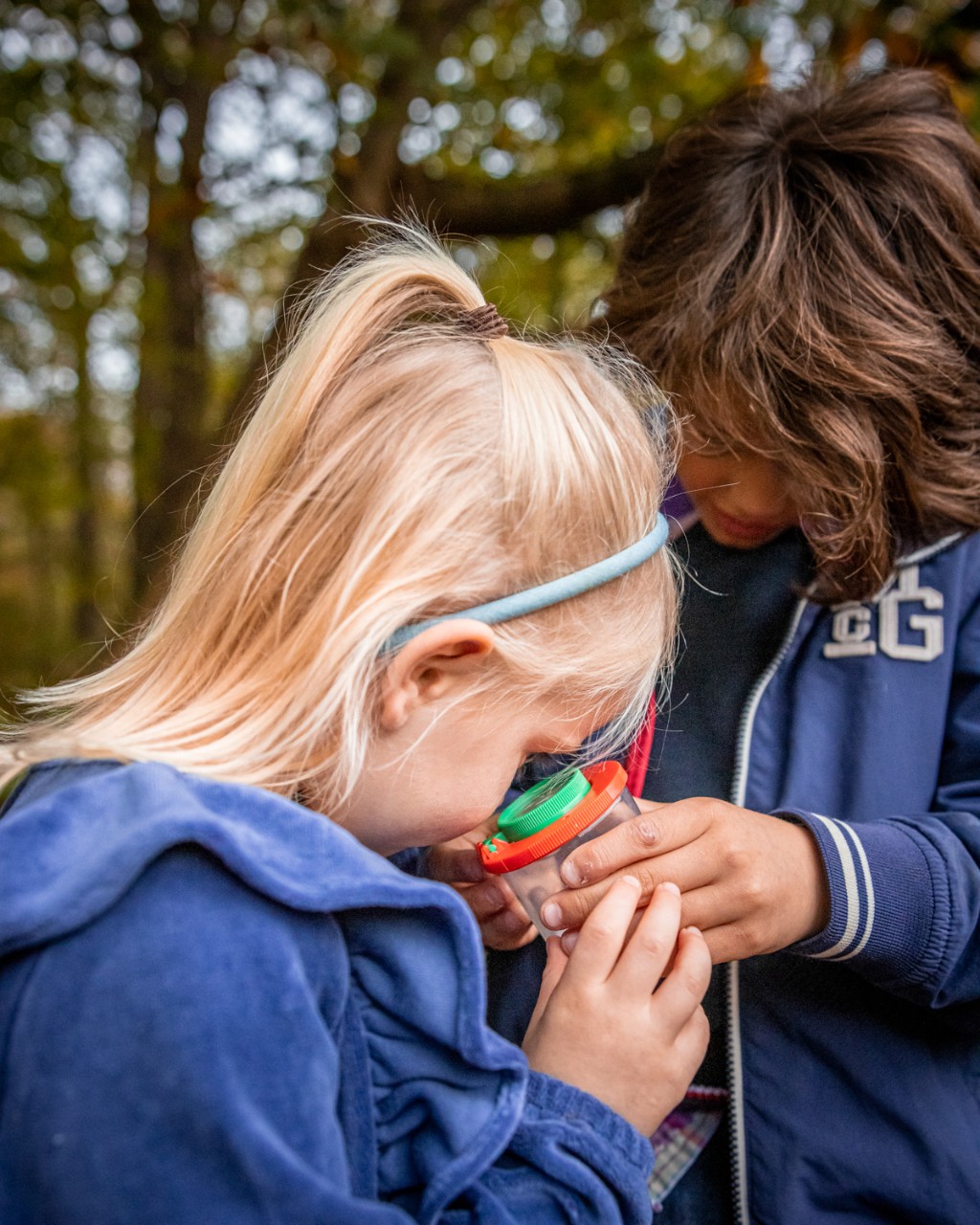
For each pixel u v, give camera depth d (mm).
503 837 886
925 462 1028
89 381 5184
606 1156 714
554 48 4043
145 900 625
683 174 1216
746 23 3209
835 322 1020
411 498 774
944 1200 890
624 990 799
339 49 2832
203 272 4660
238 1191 557
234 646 806
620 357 1104
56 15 3020
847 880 875
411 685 774
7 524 8336
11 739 959
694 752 1123
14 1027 594
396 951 723
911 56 2658
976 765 1012
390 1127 705
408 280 911
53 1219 554
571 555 828
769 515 1098
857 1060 948
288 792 790
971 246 1053
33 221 3756
